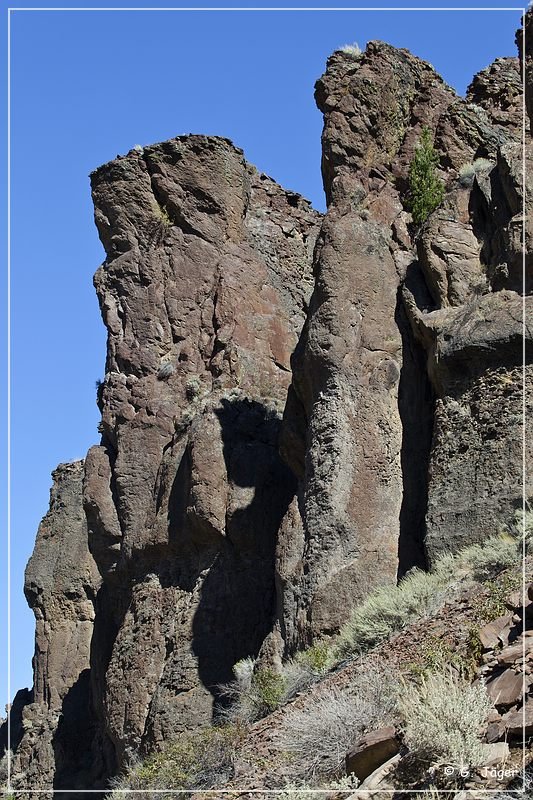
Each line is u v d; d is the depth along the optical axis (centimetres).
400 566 3209
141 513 4084
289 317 4372
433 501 2961
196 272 4284
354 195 3556
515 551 2708
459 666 2150
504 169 3183
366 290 3422
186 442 4012
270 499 3812
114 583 4256
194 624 3744
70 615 5256
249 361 4172
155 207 4347
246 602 3734
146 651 3847
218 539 3831
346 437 3306
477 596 2527
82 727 4656
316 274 3475
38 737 5009
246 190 4503
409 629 2573
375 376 3356
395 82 3750
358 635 2834
